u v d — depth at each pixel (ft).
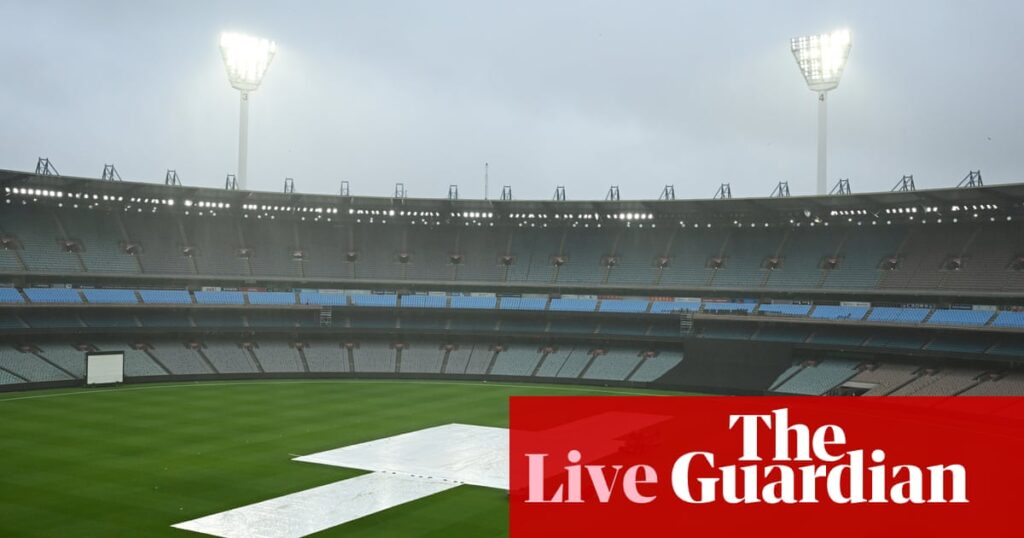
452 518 116.88
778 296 293.23
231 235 322.55
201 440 169.89
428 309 319.47
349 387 264.93
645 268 315.58
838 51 292.81
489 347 316.40
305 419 199.62
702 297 303.89
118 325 282.15
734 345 278.05
